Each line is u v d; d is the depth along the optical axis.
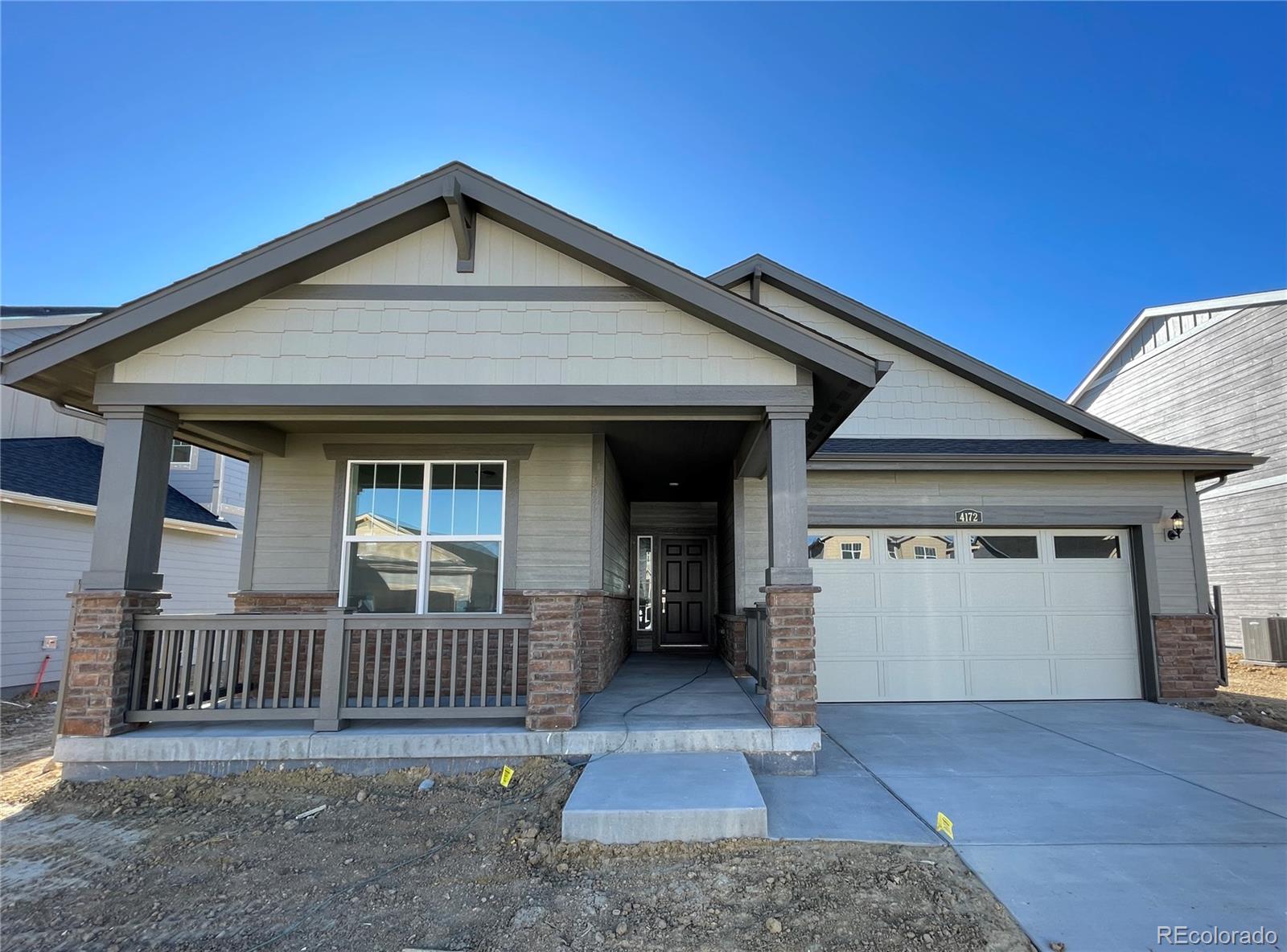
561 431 7.41
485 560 7.42
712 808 3.87
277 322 5.58
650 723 5.39
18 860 3.81
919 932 2.94
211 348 5.51
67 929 3.10
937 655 8.56
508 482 7.50
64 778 4.97
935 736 6.55
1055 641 8.62
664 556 13.03
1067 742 6.29
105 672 5.10
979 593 8.69
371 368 5.56
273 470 7.55
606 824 3.83
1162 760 5.64
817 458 8.45
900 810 4.34
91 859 3.82
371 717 5.23
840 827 4.04
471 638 5.32
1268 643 12.47
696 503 12.81
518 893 3.35
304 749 5.06
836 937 2.92
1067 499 8.76
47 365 5.13
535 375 5.59
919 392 10.13
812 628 5.30
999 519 8.64
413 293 5.66
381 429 7.29
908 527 8.77
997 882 3.37
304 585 7.38
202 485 14.16
